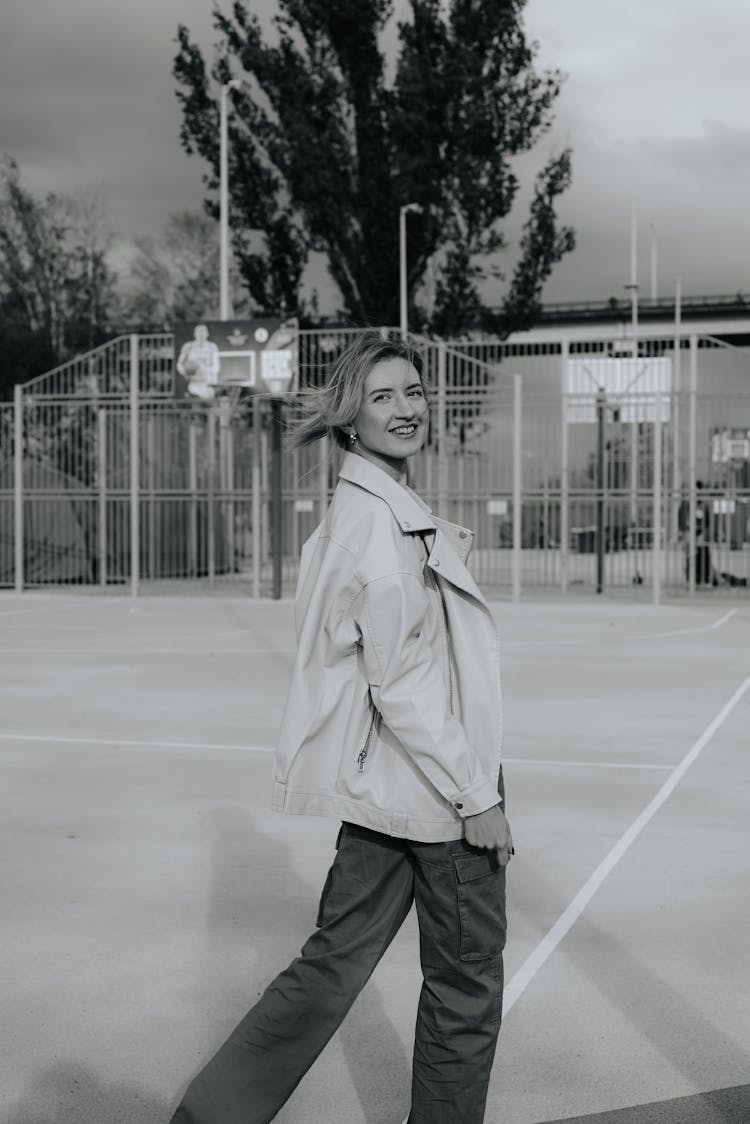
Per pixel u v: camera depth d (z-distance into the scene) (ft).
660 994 14.98
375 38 139.54
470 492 88.89
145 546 100.48
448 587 10.33
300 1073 10.29
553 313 245.86
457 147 138.41
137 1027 14.05
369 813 10.05
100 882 19.42
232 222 144.56
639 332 246.27
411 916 17.98
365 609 9.98
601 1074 12.88
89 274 163.12
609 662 47.78
